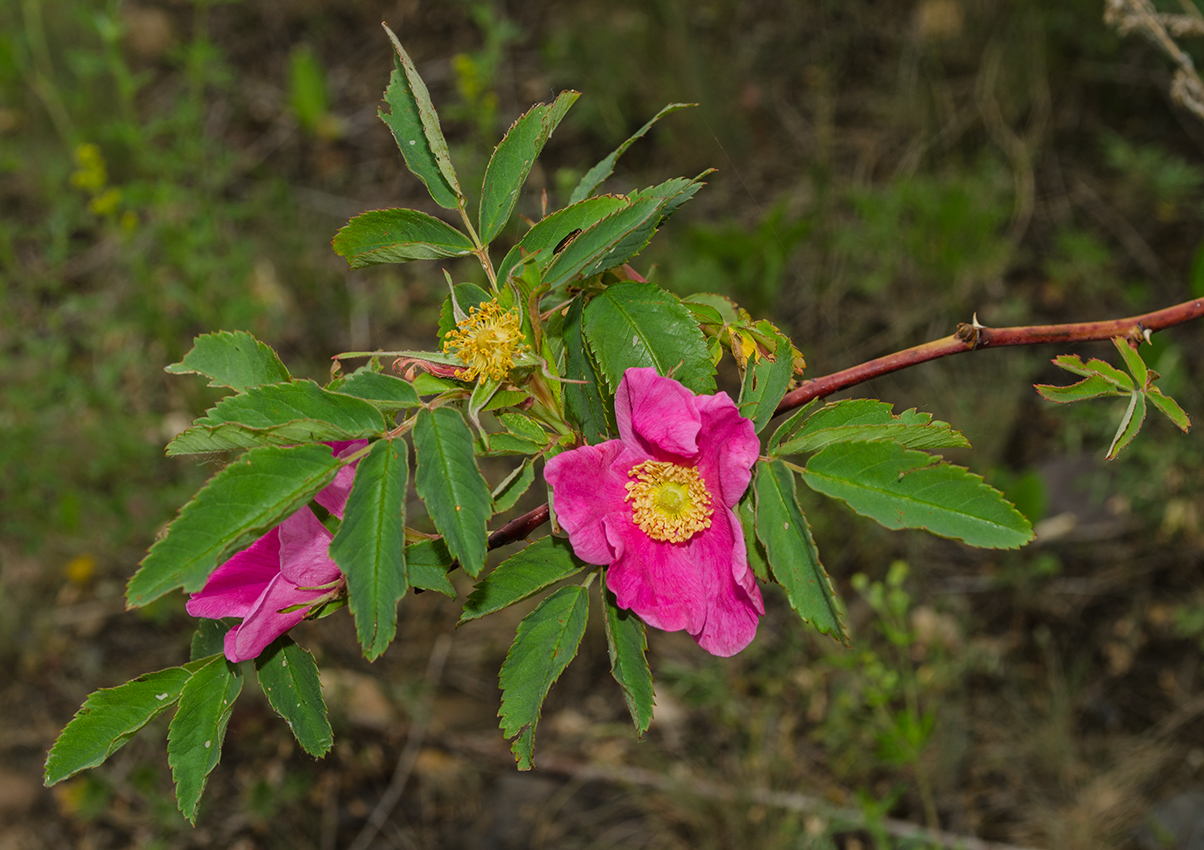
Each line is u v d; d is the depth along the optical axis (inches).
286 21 254.7
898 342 190.1
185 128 177.8
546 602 49.4
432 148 52.2
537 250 50.1
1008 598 167.2
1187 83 80.0
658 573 48.0
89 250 208.7
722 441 47.1
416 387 48.2
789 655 158.9
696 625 47.8
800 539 45.6
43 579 177.0
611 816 147.3
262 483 41.7
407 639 169.6
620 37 219.5
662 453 48.4
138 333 192.2
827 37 227.3
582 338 52.3
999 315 188.5
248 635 44.9
